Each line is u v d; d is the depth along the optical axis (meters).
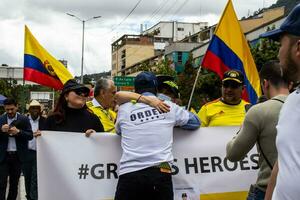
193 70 34.81
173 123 4.51
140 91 4.56
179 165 4.92
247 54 6.43
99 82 6.27
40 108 9.78
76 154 4.88
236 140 3.66
